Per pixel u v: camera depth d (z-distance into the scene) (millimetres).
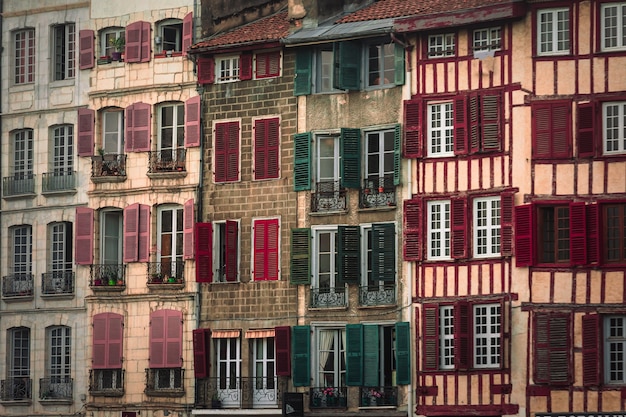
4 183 76562
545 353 64562
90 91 75125
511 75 66125
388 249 67750
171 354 71812
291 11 70438
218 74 72125
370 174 68875
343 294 68688
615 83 64750
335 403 68375
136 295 72938
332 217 69062
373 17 69750
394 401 67312
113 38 75125
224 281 71188
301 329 68938
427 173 67375
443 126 67438
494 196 66188
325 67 70188
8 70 77125
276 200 70250
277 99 70688
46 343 75000
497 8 65812
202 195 71875
